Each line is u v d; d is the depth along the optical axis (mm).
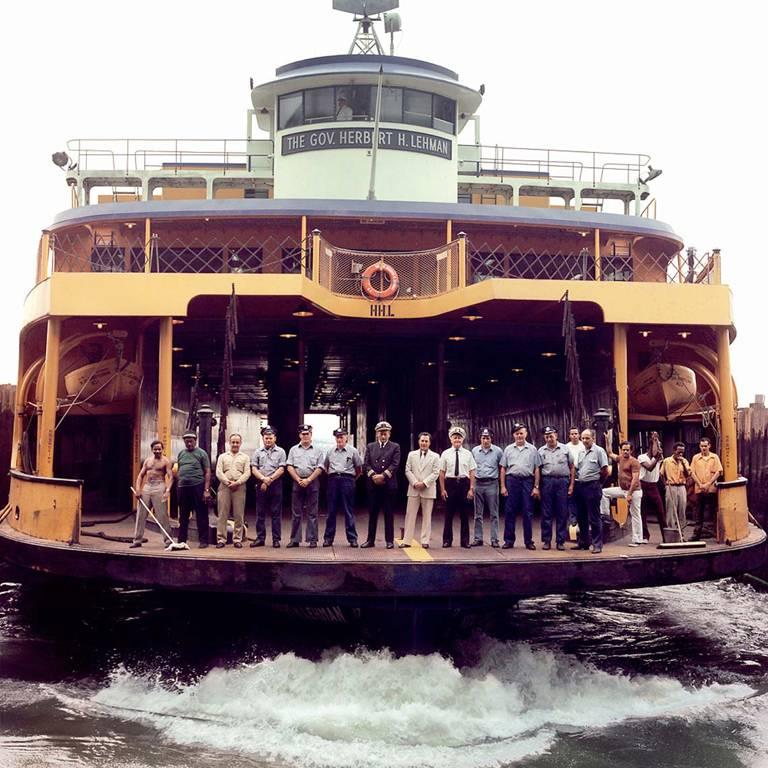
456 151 18922
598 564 9625
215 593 9766
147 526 12414
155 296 12555
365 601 9422
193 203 15469
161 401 12656
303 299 12875
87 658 11203
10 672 10578
